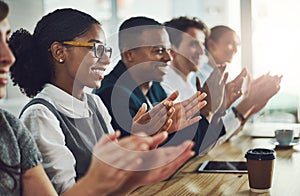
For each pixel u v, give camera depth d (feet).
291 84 11.22
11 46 4.85
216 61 9.86
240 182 5.22
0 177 3.53
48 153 4.43
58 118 4.71
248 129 9.32
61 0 11.65
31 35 4.98
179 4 13.87
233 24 12.82
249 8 11.23
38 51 4.95
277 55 11.39
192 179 5.38
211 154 6.95
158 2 13.93
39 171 3.80
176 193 4.80
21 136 3.76
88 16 5.07
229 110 8.06
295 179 5.38
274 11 11.53
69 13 4.95
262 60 11.35
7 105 9.12
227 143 7.94
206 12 13.41
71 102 4.89
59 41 4.90
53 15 4.97
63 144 4.58
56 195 3.83
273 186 5.07
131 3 13.87
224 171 5.71
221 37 9.82
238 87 7.79
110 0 13.61
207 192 4.85
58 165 4.42
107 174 2.83
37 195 3.75
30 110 4.58
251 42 11.19
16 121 3.78
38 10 10.57
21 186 3.74
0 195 3.51
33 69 4.96
